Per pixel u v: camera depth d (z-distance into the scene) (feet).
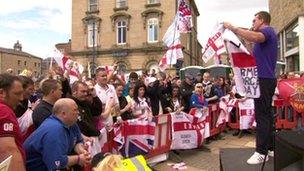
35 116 15.75
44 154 13.47
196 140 31.35
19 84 12.73
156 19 127.65
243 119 38.70
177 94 35.40
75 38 137.49
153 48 126.52
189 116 30.96
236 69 16.37
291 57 100.63
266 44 15.69
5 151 11.21
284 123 36.37
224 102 39.22
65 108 14.10
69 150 14.83
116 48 130.93
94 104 20.45
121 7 131.13
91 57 134.82
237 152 17.76
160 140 27.66
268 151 15.75
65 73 29.91
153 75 52.65
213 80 44.01
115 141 22.95
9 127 11.43
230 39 16.40
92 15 135.03
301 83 21.04
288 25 100.37
